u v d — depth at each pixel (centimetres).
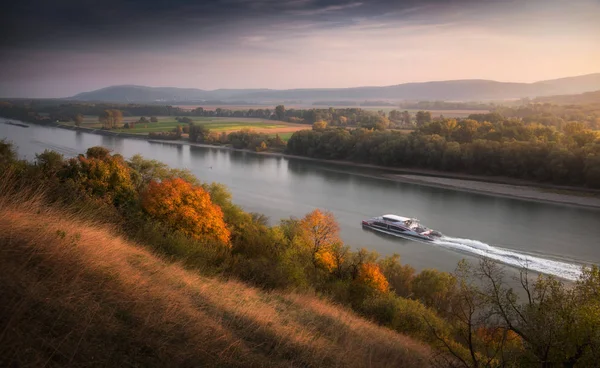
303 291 1989
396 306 2309
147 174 4469
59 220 955
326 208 7031
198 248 1855
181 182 2975
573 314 932
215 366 648
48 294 598
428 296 3556
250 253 2952
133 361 556
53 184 1619
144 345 604
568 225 6112
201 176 9450
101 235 1034
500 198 7788
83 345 534
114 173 2955
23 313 526
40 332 516
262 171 10344
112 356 545
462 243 5450
